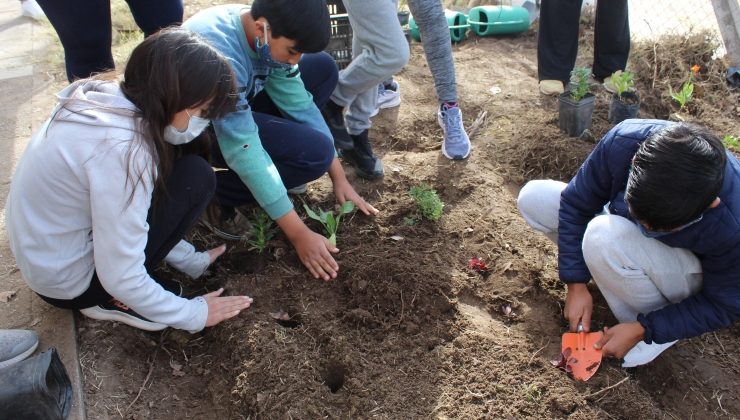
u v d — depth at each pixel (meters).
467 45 5.08
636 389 2.16
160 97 1.74
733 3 4.36
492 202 3.16
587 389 2.15
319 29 2.13
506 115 3.93
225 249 2.70
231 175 2.68
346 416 2.07
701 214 1.79
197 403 2.18
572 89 3.58
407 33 4.77
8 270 2.53
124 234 1.80
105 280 1.88
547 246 2.86
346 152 3.23
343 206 2.78
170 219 2.11
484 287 2.65
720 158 1.68
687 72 4.34
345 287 2.56
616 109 3.72
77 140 1.75
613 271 2.13
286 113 2.80
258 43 2.26
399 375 2.22
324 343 2.31
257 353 2.18
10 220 1.94
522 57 4.84
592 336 2.27
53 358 1.89
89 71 2.82
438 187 3.26
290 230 2.44
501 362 2.29
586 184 2.28
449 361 2.29
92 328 2.30
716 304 2.01
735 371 2.36
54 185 1.80
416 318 2.46
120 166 1.73
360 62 2.89
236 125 2.26
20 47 4.66
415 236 2.88
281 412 2.03
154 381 2.22
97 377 2.16
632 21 5.38
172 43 1.73
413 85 4.32
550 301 2.58
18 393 1.71
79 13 2.57
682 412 2.19
